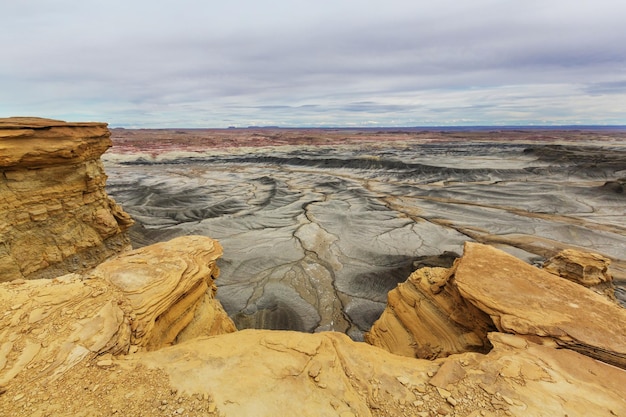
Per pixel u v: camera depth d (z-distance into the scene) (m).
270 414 4.22
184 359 5.29
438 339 7.96
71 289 6.45
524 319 6.11
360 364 5.42
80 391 4.39
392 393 4.73
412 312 9.05
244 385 4.70
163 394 4.45
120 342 5.51
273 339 5.99
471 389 4.71
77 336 5.31
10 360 4.71
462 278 7.49
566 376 4.93
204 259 9.45
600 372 5.04
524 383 4.77
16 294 6.07
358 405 4.49
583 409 4.32
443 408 4.41
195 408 4.24
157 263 8.10
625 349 5.35
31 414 4.00
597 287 9.10
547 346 5.58
